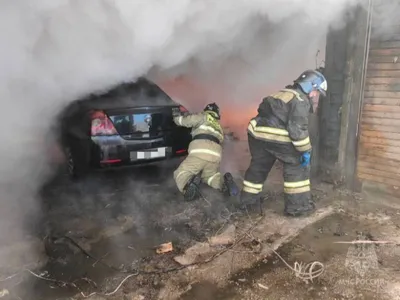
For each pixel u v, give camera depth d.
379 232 3.20
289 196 3.47
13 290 2.42
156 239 3.14
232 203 3.80
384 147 3.79
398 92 3.58
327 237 3.12
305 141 3.20
